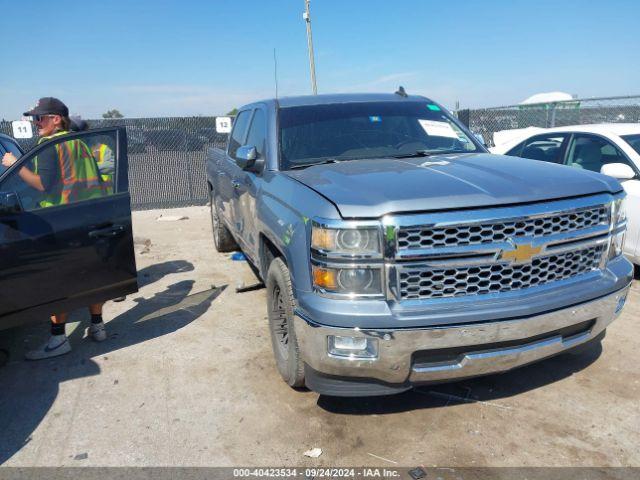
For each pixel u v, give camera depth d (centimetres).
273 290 354
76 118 721
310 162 381
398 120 430
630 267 316
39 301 366
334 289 265
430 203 260
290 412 324
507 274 270
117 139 400
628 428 296
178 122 1189
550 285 282
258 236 384
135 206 1190
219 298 535
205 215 1077
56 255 367
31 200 365
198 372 379
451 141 421
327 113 428
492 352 274
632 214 511
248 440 298
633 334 410
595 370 359
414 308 260
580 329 304
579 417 307
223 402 338
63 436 309
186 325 467
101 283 392
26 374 387
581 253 292
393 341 259
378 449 287
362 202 264
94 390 360
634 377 348
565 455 276
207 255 718
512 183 283
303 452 286
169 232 896
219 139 1210
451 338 262
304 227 282
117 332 459
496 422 306
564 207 276
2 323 355
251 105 526
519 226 268
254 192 396
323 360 272
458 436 295
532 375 356
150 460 284
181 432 308
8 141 525
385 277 260
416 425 307
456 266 262
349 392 284
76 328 474
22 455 293
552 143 632
